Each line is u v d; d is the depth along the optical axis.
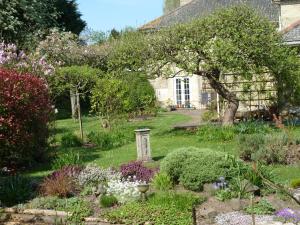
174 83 31.30
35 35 26.98
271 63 16.78
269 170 9.65
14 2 25.53
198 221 7.55
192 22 16.83
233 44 15.98
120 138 16.70
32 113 12.16
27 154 12.55
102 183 9.57
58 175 10.12
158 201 8.28
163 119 23.64
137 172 10.15
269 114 19.38
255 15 16.52
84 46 31.14
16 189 9.76
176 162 9.35
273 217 7.43
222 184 8.66
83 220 8.33
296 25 21.17
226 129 15.94
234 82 19.41
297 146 11.41
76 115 24.30
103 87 19.34
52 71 18.31
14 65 16.77
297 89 18.44
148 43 16.91
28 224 8.66
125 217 7.96
